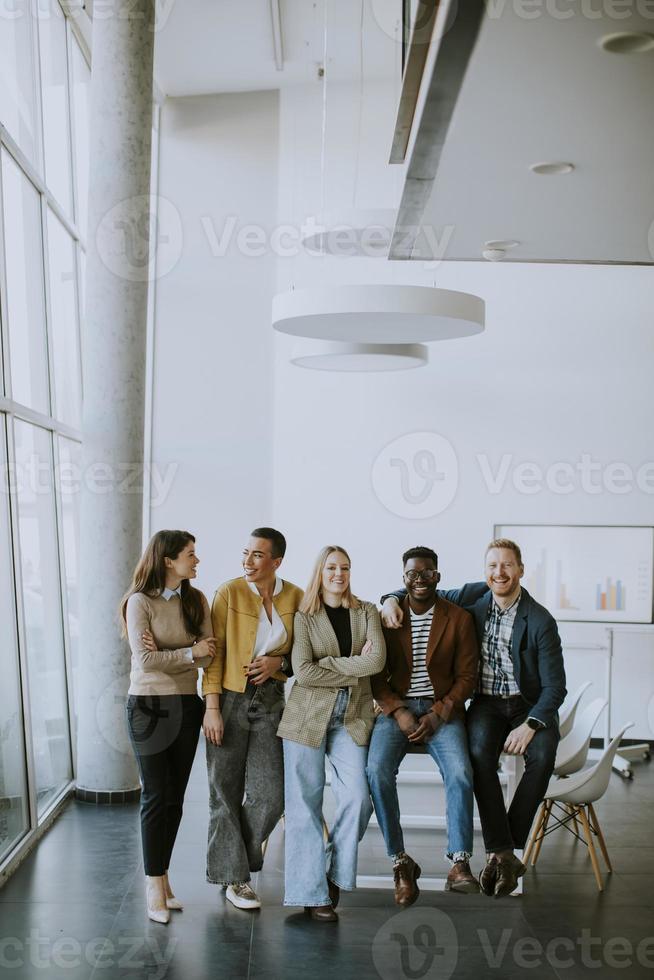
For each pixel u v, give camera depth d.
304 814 5.29
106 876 5.89
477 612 5.61
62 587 8.02
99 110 7.29
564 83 3.64
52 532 7.89
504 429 9.96
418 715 5.48
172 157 10.46
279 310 5.81
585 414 9.91
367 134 10.36
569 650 9.88
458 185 5.03
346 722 5.41
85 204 9.52
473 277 10.02
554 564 9.89
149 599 5.22
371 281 10.26
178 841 6.64
